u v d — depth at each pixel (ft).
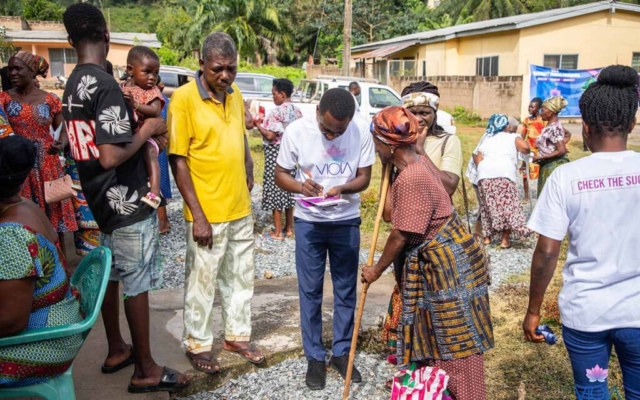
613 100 7.89
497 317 15.65
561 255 21.12
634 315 7.77
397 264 10.11
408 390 9.49
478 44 75.77
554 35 68.80
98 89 9.34
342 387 11.98
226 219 11.34
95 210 10.11
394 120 9.12
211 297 11.53
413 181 9.12
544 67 65.87
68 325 8.14
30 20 142.51
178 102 10.75
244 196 11.69
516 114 67.10
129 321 10.44
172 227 23.44
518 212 22.09
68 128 9.93
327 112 10.59
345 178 11.68
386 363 13.05
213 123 10.92
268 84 51.98
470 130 63.87
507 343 14.07
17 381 8.07
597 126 8.07
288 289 16.84
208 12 115.14
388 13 117.19
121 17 202.49
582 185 7.97
